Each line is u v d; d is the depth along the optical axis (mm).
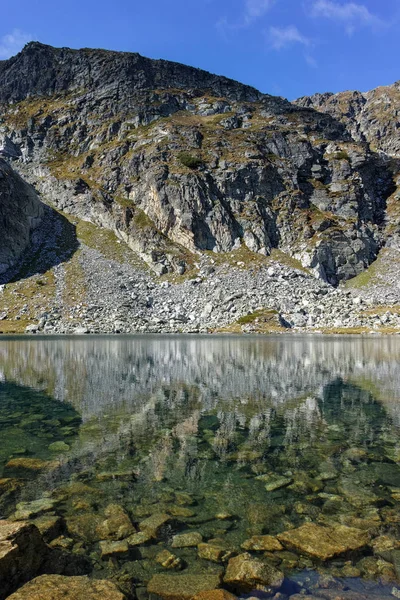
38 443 15227
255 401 22688
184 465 13117
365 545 8656
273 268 119812
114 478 12039
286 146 164000
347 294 113812
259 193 144500
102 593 6914
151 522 9562
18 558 7496
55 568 7801
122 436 16141
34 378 29891
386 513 10039
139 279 114812
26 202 130250
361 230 140875
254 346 56938
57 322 88938
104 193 148750
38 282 105750
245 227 134000
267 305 101000
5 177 125000
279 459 13719
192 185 135625
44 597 6723
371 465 13219
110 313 94562
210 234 132125
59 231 135125
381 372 33969
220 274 117625
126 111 186250
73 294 101625
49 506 10258
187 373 32688
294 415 19641
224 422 18281
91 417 19031
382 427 17641
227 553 8383
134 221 135000
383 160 185625
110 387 26641
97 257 123000
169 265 121688
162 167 141875
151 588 7324
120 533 9070
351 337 76875
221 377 30969
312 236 134250
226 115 185625
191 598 7051
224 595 7133
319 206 148625
